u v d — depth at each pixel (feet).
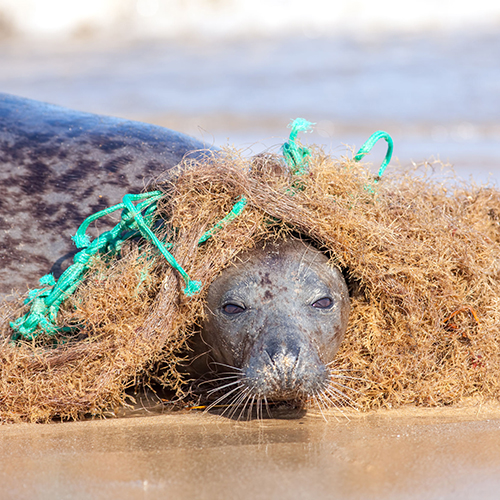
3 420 21.18
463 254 23.49
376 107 87.61
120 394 23.11
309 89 98.58
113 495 15.33
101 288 21.48
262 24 144.66
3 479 16.39
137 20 152.56
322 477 16.14
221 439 19.38
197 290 21.31
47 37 155.74
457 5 133.69
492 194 28.09
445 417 21.40
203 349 23.88
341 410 22.38
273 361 20.27
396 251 22.52
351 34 136.87
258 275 22.34
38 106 33.68
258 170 23.18
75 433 20.12
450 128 77.10
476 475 16.20
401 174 27.55
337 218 22.27
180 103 94.99
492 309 22.98
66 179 28.60
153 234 21.43
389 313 22.98
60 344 22.34
